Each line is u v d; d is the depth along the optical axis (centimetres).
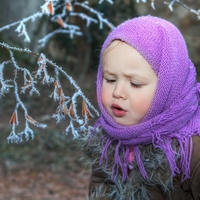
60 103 183
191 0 1542
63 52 1075
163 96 189
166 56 188
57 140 823
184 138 195
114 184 223
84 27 897
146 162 201
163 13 1488
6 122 937
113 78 195
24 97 1066
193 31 1513
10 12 1191
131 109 192
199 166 193
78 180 696
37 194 639
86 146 221
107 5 820
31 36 1052
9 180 685
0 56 960
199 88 205
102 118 207
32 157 773
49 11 216
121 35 191
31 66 1058
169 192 202
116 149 205
